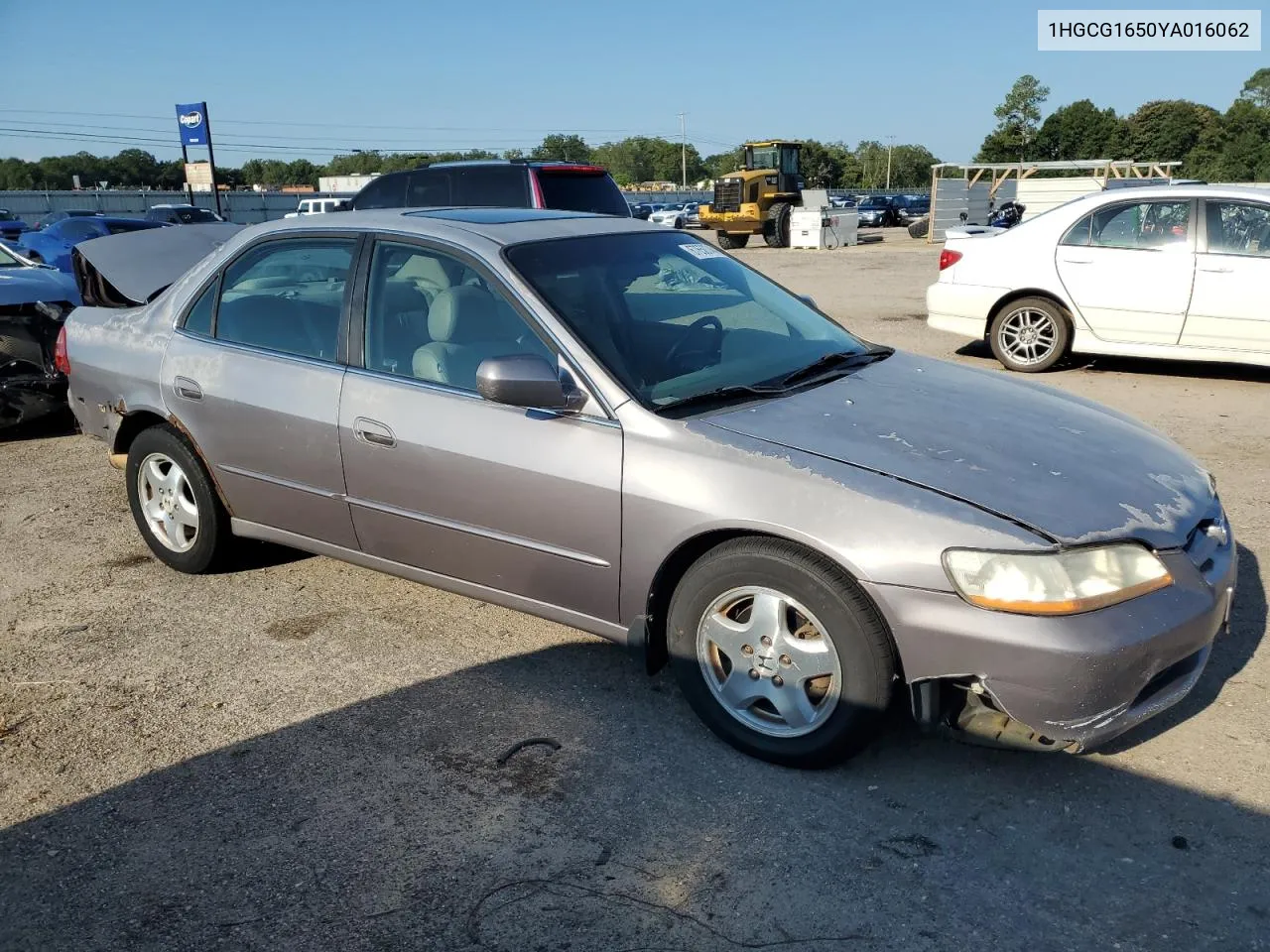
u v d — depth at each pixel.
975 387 3.64
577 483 3.12
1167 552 2.74
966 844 2.63
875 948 2.29
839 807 2.79
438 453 3.41
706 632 3.04
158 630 4.03
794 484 2.80
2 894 2.54
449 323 3.51
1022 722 2.62
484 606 4.19
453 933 2.37
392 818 2.80
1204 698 3.29
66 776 3.05
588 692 3.47
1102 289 8.15
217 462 4.14
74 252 5.09
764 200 30.64
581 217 4.12
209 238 5.29
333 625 4.04
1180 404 7.40
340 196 26.19
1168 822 2.69
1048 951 2.27
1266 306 7.52
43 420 7.60
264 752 3.15
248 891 2.53
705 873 2.54
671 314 3.68
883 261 22.50
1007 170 33.28
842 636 2.76
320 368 3.78
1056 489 2.79
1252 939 2.29
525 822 2.77
